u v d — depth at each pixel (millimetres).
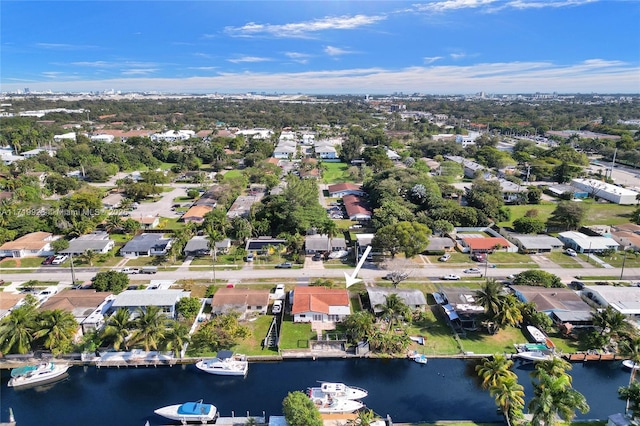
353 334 71562
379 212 122625
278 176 182125
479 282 92062
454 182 180375
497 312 71250
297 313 76312
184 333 66812
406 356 68812
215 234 103562
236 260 102625
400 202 133375
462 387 63219
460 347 70438
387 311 71812
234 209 134250
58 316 66312
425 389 62812
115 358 67375
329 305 78875
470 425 55344
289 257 104938
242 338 70500
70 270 96750
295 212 114812
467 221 124938
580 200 156000
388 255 106000
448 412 58125
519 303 75375
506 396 51406
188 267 98938
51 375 63969
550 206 148750
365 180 167500
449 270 98188
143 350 68875
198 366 65312
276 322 76812
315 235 112438
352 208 137500
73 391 62781
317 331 74375
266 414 57406
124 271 95438
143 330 65750
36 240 107125
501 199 143750
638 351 62312
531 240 111062
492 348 70438
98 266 99188
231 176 193750
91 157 198250
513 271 97938
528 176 182625
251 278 93438
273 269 98188
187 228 115125
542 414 47000
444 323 77375
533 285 86375
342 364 68312
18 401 60844
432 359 68750
